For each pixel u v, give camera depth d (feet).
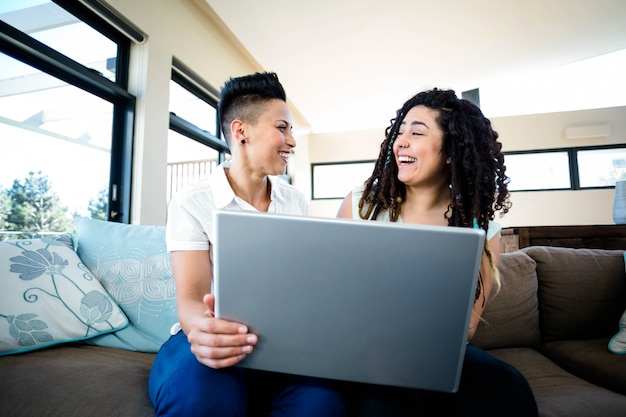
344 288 1.53
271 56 11.78
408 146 2.94
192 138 10.09
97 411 2.25
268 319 1.60
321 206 19.89
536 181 17.22
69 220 6.54
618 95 16.63
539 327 4.12
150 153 7.62
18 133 5.73
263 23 9.96
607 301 3.96
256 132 2.93
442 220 3.17
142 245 3.92
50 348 3.11
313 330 1.59
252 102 2.93
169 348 2.28
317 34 10.89
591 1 11.10
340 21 10.40
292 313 1.58
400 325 1.55
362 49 12.14
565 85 16.85
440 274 1.49
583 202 16.58
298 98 15.53
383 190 3.22
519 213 17.10
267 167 3.03
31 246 3.41
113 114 7.35
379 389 1.94
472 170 2.88
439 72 14.76
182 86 9.45
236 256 1.53
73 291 3.35
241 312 1.61
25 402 2.31
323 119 18.54
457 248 1.47
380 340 1.58
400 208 3.27
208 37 10.11
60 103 6.31
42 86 6.02
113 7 6.72
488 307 3.95
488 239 2.98
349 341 1.59
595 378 3.20
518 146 17.34
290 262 1.52
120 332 3.48
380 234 1.47
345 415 1.84
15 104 5.66
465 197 3.00
